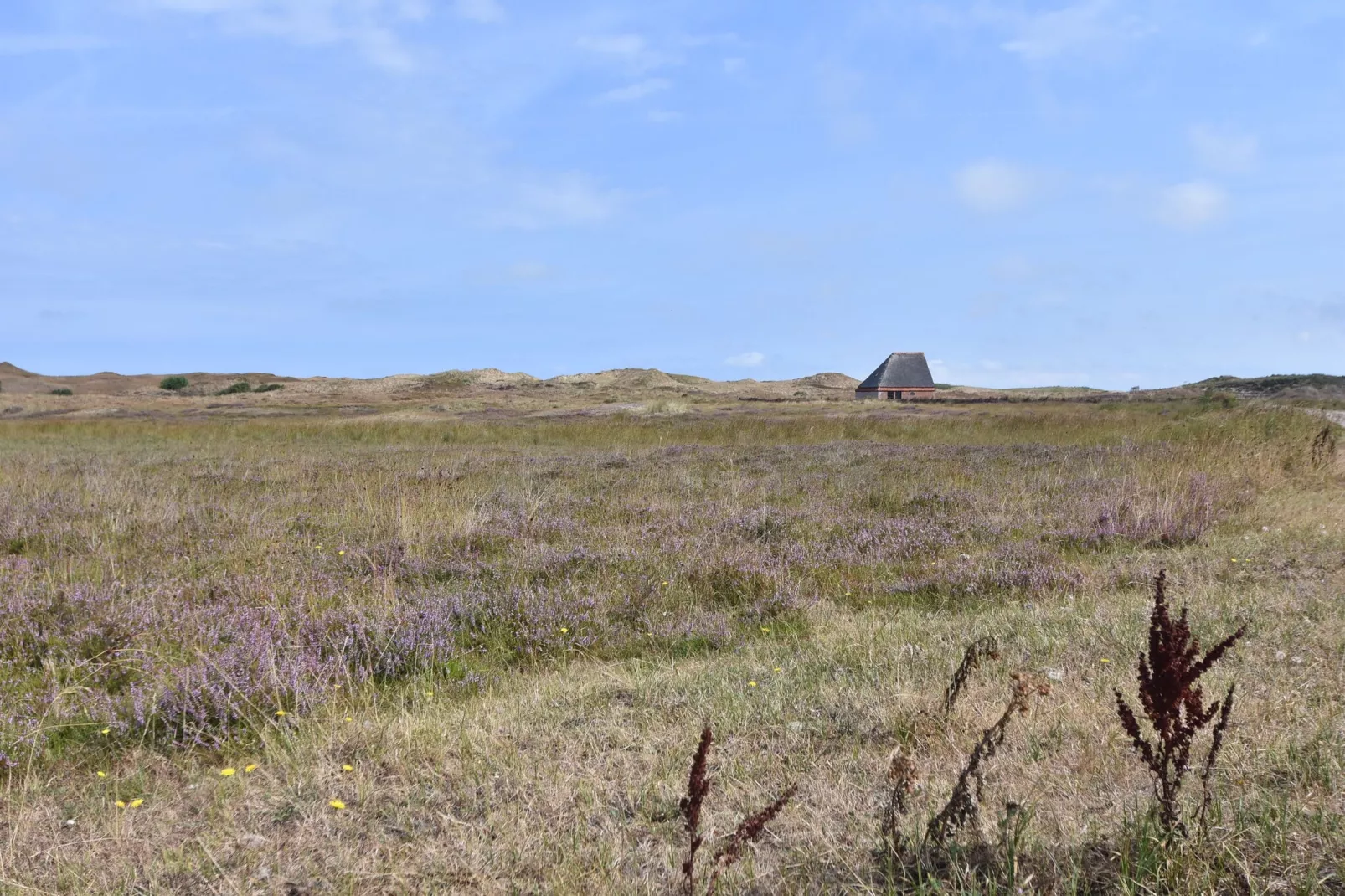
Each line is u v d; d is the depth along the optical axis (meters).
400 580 7.79
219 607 6.51
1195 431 19.14
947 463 16.47
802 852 3.01
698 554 8.43
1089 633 5.51
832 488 13.23
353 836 3.27
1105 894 2.61
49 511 10.88
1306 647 4.96
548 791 3.56
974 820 2.86
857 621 6.57
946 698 3.99
